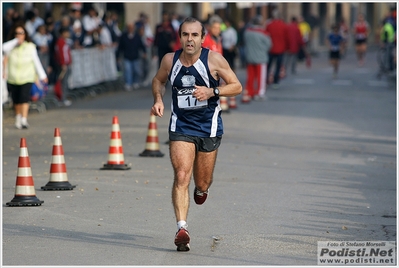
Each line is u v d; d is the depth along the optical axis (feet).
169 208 74.95
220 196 81.05
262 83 194.29
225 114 161.38
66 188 84.02
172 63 60.70
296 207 76.18
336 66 265.75
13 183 88.33
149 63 251.60
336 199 80.59
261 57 190.70
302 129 138.92
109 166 97.66
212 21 137.49
